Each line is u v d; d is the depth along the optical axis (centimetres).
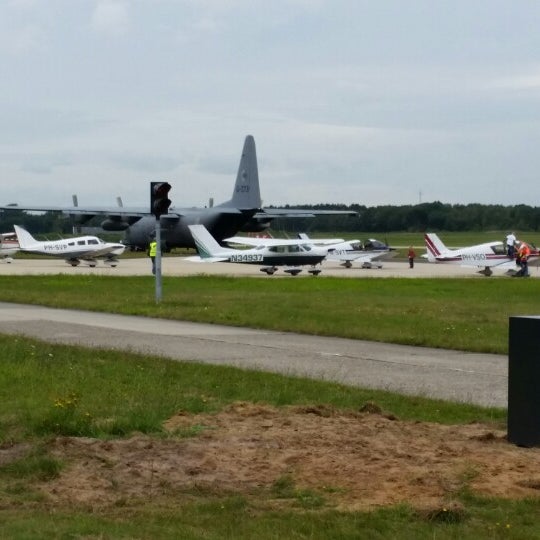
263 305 3997
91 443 1338
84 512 1041
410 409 1681
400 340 2808
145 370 2092
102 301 4172
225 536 962
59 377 1980
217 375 2044
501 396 1881
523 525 1002
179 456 1270
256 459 1252
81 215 10912
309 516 1022
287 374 2119
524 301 4394
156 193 4084
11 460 1259
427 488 1116
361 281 6178
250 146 11012
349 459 1247
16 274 6919
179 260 9856
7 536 941
